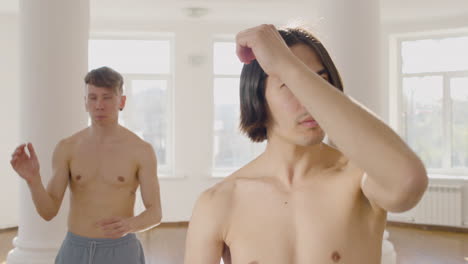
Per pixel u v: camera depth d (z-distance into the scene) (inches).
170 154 296.5
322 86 20.4
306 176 26.5
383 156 19.1
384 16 269.7
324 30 167.9
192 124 288.8
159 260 202.2
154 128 296.5
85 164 89.2
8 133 263.6
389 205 21.3
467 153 275.9
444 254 211.8
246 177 28.1
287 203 25.9
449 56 280.2
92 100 89.4
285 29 27.1
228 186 27.9
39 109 165.0
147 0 243.9
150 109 296.4
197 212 27.8
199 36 289.0
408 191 19.1
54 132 164.9
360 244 25.0
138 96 295.7
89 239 85.2
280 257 25.1
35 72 165.6
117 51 294.8
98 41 293.9
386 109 285.0
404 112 290.0
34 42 165.8
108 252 84.7
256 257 25.5
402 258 205.5
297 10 265.6
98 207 87.7
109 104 89.4
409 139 289.1
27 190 169.8
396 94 291.1
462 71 276.7
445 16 269.3
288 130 25.3
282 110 25.1
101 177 88.8
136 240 89.4
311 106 20.4
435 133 283.6
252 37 22.0
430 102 284.8
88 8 175.5
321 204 25.5
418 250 218.8
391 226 272.7
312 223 25.1
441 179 265.0
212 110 291.1
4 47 263.6
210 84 290.4
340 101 20.1
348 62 164.6
